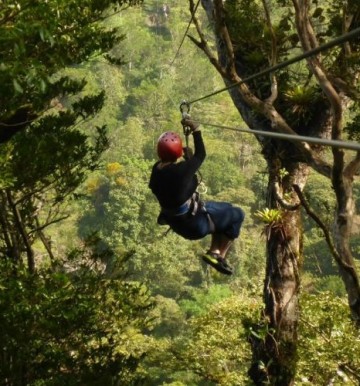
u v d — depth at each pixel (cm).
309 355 1325
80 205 8744
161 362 2056
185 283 7812
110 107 11700
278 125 625
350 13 701
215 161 9312
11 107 835
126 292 1141
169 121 11344
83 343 1047
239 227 517
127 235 7844
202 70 12700
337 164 555
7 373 906
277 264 821
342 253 566
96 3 1003
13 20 672
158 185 483
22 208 1230
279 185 823
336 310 1352
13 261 1120
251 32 849
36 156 1023
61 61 864
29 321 861
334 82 660
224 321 1911
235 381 1800
